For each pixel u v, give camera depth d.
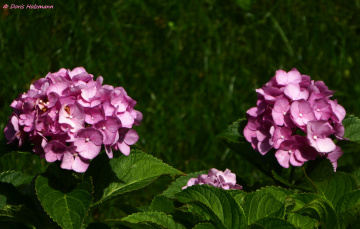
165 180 2.79
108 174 2.84
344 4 6.83
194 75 5.97
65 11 6.33
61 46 6.02
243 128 3.10
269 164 3.11
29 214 2.69
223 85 5.83
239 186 2.92
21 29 6.11
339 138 2.84
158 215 2.66
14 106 2.59
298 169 4.99
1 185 2.80
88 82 2.61
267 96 2.82
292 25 6.56
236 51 6.31
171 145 5.34
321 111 2.77
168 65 6.07
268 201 2.67
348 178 2.83
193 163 5.17
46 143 2.46
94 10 6.47
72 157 2.47
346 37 6.39
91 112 2.47
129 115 2.57
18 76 5.60
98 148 2.46
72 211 2.50
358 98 5.75
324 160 2.88
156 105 5.65
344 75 5.96
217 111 5.66
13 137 2.56
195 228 2.54
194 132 5.46
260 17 6.71
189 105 5.70
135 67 6.01
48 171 2.71
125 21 6.57
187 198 2.67
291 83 2.79
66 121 2.43
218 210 2.62
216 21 6.70
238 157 5.20
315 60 6.13
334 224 2.74
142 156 2.88
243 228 2.59
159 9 6.73
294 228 2.44
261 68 6.09
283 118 2.74
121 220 2.56
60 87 2.50
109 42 6.15
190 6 6.77
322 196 2.85
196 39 6.39
